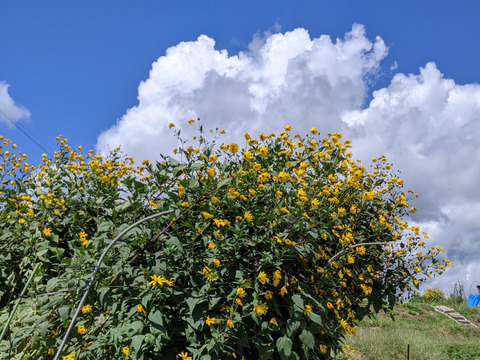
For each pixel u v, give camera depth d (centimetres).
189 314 320
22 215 472
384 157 570
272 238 362
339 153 467
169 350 315
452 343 1009
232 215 381
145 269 316
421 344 909
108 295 315
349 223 500
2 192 519
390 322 1179
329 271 417
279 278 338
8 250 443
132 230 339
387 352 845
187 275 338
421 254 529
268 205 387
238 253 356
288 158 456
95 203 432
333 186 456
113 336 299
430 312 1466
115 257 342
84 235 361
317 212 394
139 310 298
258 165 408
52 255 441
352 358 797
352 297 496
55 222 457
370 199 507
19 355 347
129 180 366
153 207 368
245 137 447
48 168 495
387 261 532
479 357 866
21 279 449
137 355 292
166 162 372
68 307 319
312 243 389
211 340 304
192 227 342
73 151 575
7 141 599
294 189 405
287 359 340
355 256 495
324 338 425
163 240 350
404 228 533
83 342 339
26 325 367
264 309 327
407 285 522
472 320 1516
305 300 375
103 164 501
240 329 326
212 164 394
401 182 552
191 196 363
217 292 330
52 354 341
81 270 322
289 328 343
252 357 354
